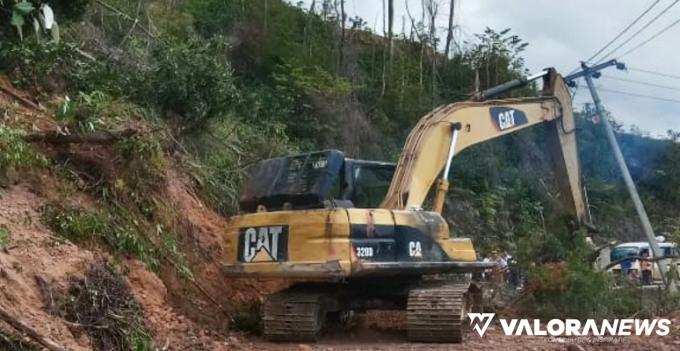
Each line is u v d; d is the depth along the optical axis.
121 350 8.02
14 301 7.33
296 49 26.14
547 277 13.59
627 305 13.86
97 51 16.02
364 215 10.57
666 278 14.90
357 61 29.30
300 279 10.91
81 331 7.67
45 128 11.59
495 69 32.72
